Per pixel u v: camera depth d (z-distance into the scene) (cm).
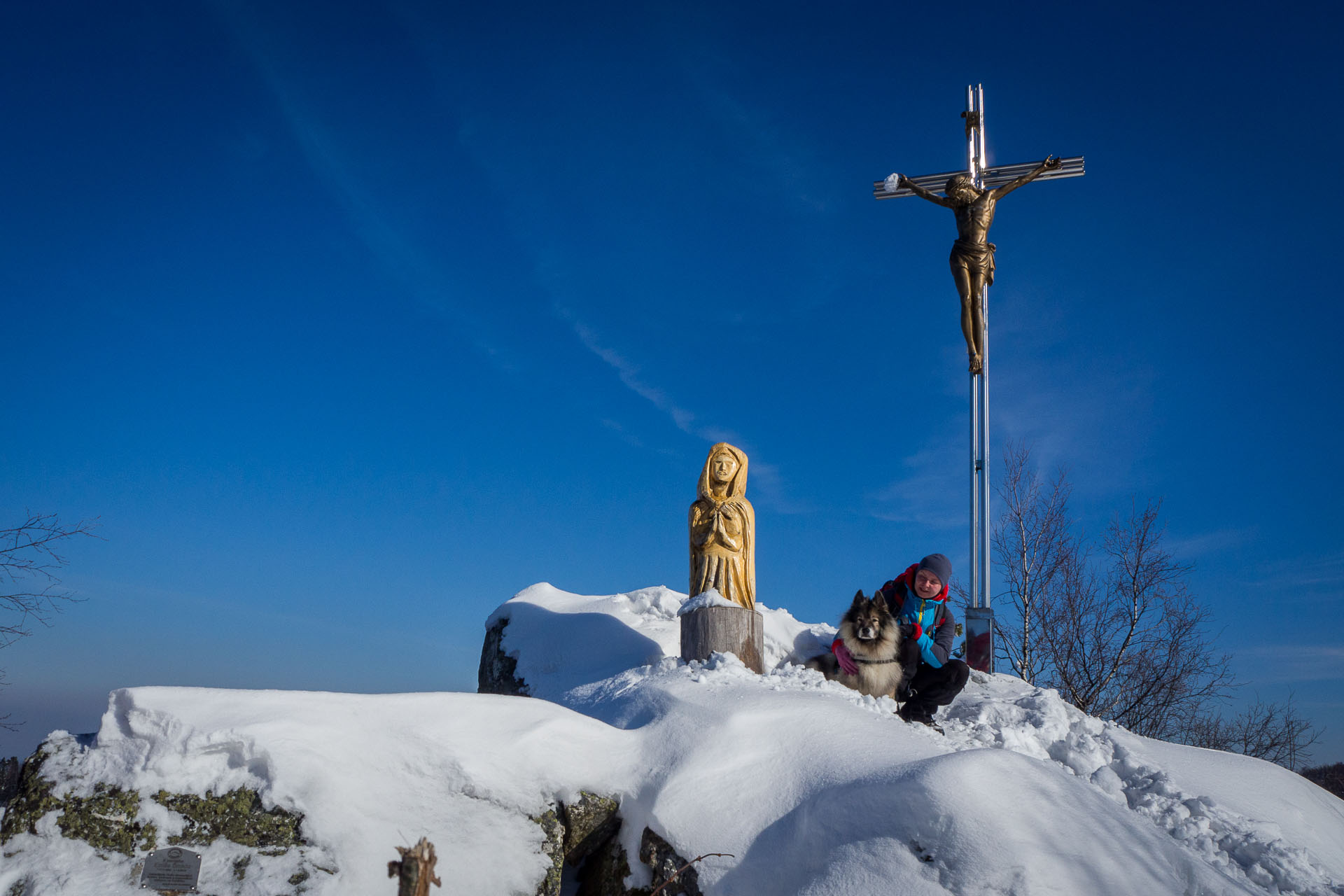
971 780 482
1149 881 452
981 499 1187
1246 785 734
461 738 542
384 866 471
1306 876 546
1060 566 1822
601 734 596
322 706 530
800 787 541
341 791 484
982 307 1225
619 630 989
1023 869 443
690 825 532
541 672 992
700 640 799
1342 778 1579
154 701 500
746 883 502
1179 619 1720
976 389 1221
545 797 543
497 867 500
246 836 467
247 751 483
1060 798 491
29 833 465
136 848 459
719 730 583
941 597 799
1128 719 1688
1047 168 1219
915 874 456
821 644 936
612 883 543
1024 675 1767
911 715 770
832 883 470
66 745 507
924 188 1289
